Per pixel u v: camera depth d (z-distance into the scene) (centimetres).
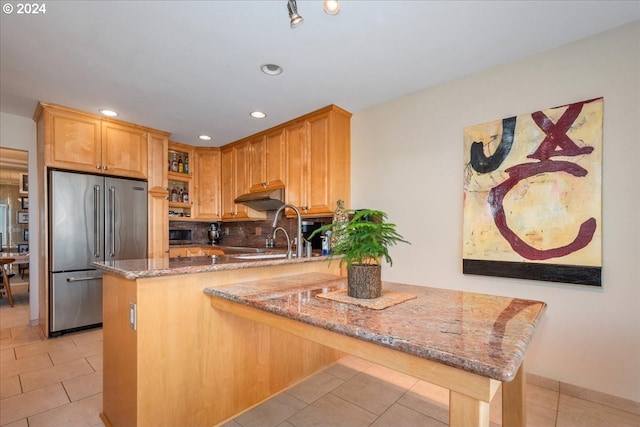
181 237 484
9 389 209
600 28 191
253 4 168
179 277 162
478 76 245
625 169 185
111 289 177
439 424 177
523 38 200
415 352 88
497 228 229
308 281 194
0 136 321
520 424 137
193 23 184
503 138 228
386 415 185
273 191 355
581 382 197
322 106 313
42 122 311
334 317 114
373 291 142
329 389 213
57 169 306
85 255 319
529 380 215
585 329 196
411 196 282
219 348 176
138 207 360
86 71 239
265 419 180
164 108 314
